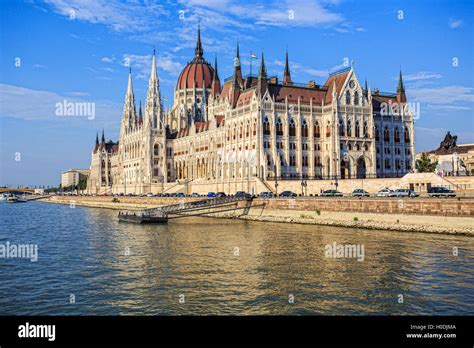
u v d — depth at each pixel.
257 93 157.25
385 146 169.62
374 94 178.50
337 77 168.25
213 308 39.41
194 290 44.50
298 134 158.50
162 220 109.25
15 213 163.88
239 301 41.03
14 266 57.03
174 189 198.00
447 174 131.75
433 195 94.88
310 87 167.12
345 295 42.06
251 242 72.19
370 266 52.34
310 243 69.50
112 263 57.94
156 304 40.75
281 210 106.06
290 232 83.81
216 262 56.78
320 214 97.00
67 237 85.12
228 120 172.38
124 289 45.44
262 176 150.25
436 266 51.41
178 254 62.97
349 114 159.88
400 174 171.62
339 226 91.19
